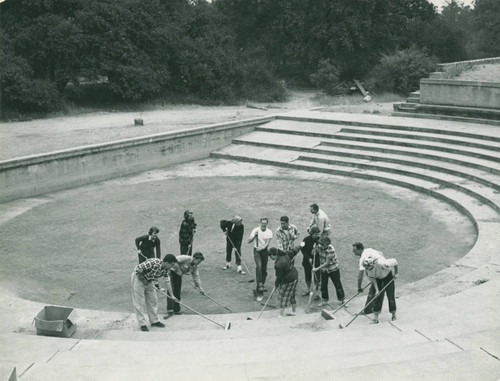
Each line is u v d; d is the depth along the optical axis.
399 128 27.53
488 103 27.91
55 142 25.84
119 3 39.19
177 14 44.44
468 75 32.09
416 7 52.16
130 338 10.84
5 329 11.19
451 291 12.59
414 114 29.86
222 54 42.62
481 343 8.50
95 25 37.44
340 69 46.16
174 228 18.42
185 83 41.56
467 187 20.73
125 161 25.28
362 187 22.69
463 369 7.32
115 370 7.95
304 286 14.08
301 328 11.11
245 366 7.95
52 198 22.17
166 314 12.30
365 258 10.89
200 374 7.77
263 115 33.69
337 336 9.89
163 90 40.78
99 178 24.45
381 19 48.94
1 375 7.80
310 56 48.16
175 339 10.70
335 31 46.03
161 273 11.45
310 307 12.76
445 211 19.56
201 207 20.56
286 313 12.44
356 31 46.00
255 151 28.02
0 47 34.88
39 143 25.67
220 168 26.42
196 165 27.08
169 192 22.61
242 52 48.72
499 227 17.16
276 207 20.39
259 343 9.61
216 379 7.61
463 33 54.53
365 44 47.28
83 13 37.19
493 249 15.41
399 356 8.23
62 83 37.47
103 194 22.55
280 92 42.91
